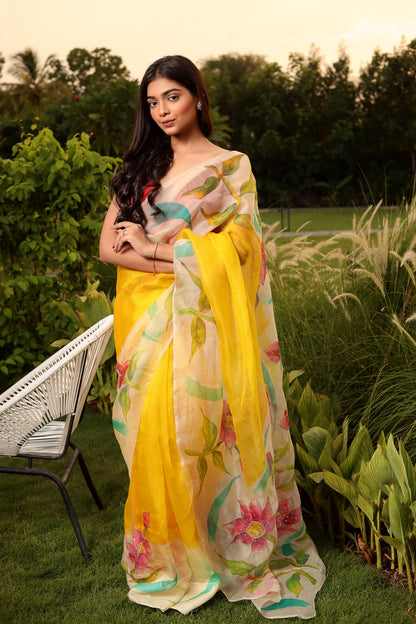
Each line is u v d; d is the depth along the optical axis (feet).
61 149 15.92
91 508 9.84
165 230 7.77
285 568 8.08
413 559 7.62
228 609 7.36
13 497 10.23
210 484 7.74
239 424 7.44
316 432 8.84
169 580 7.63
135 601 7.48
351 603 7.41
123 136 43.01
